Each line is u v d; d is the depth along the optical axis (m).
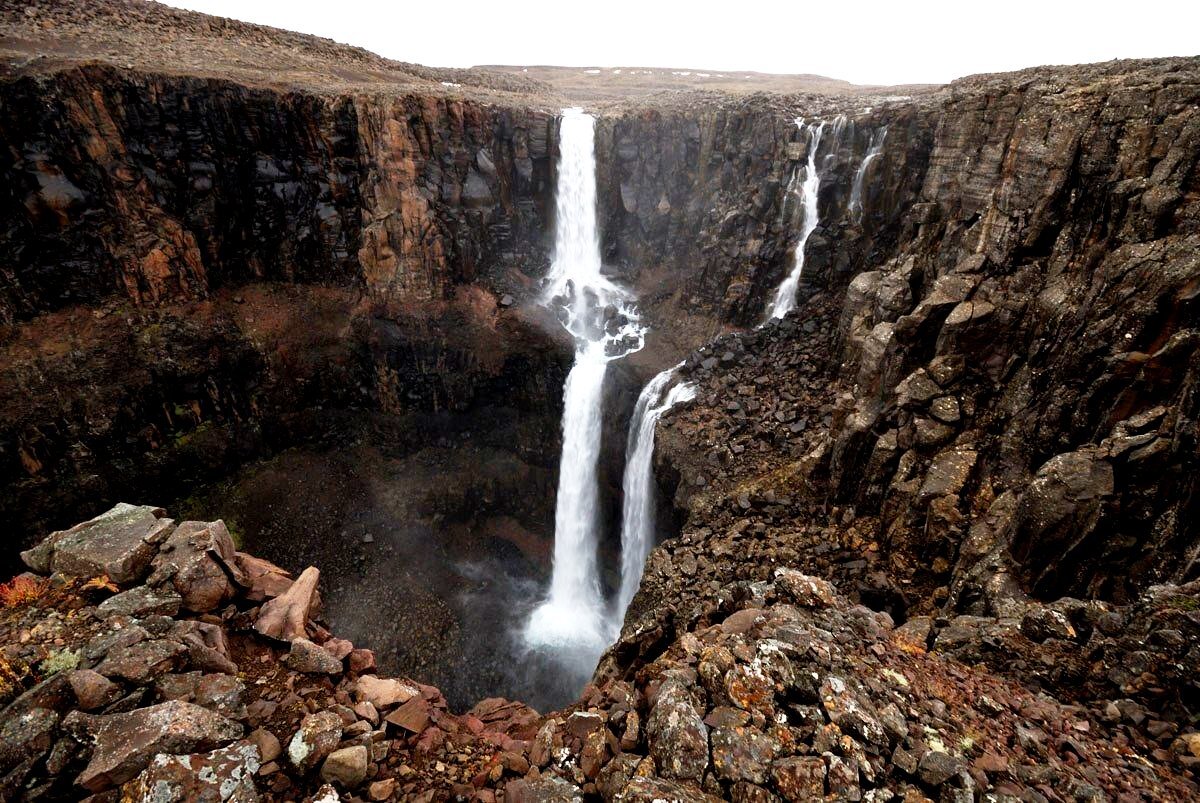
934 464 14.15
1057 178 14.84
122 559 7.52
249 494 28.02
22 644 6.46
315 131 29.81
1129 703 6.95
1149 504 9.63
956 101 20.30
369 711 6.87
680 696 5.76
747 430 22.42
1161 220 12.03
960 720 6.15
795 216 28.89
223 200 28.75
